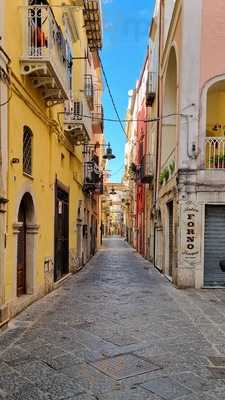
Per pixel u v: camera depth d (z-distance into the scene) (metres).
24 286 9.81
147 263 22.72
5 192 7.43
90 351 6.04
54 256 12.47
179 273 12.65
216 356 5.91
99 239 42.31
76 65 16.77
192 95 12.96
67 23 14.07
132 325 7.66
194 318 8.35
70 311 8.86
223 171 12.70
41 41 8.72
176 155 13.48
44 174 10.95
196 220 12.69
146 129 27.70
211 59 12.98
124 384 4.82
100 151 39.00
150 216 23.61
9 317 7.70
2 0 7.21
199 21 13.02
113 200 100.19
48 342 6.46
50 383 4.83
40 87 9.91
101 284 13.46
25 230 9.82
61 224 14.11
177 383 4.88
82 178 20.17
